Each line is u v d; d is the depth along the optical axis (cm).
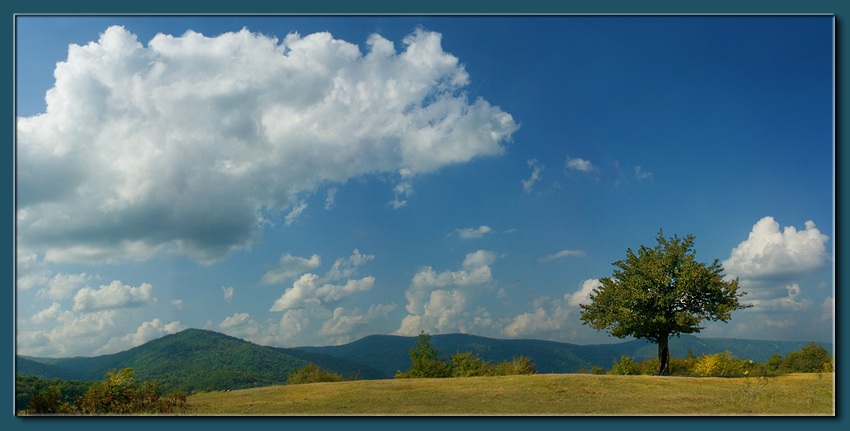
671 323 3616
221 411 2314
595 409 2262
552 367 6744
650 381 2884
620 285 3741
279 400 2559
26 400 2314
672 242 3722
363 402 2483
